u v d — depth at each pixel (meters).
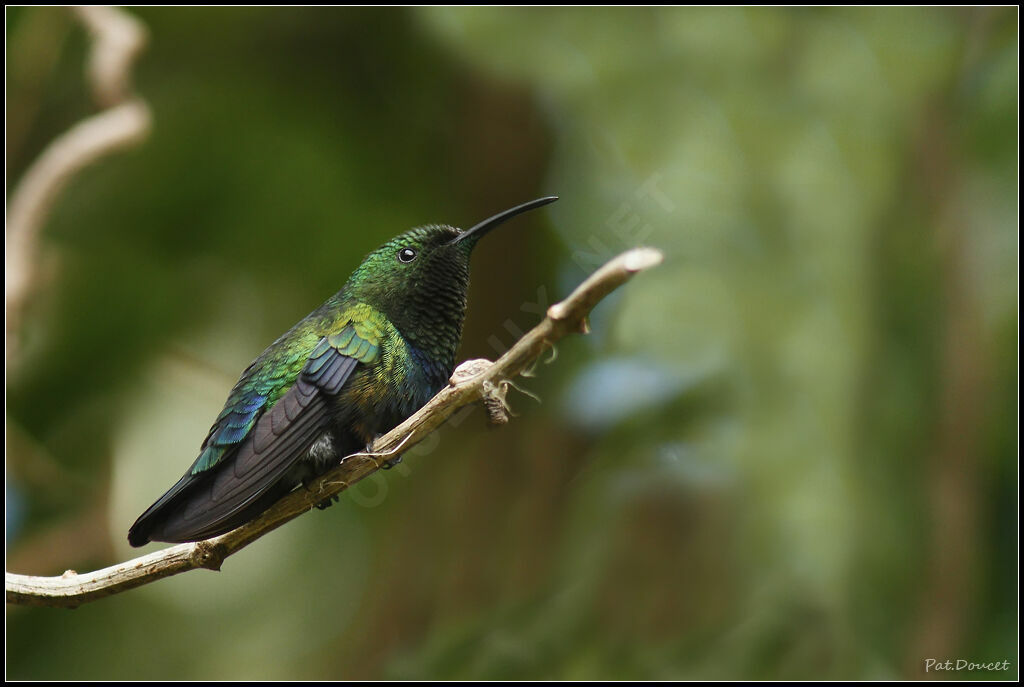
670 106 10.62
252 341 11.88
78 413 11.15
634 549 10.41
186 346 11.62
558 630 10.37
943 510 9.62
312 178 12.48
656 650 9.98
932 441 9.80
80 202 11.94
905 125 10.55
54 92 12.11
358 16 12.55
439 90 12.81
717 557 10.01
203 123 12.42
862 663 9.25
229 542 6.39
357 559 12.06
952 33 10.95
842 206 10.09
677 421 10.28
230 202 12.31
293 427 6.73
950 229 10.30
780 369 9.68
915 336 10.10
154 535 6.52
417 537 11.81
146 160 12.16
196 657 11.39
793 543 9.50
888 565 9.52
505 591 11.39
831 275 9.87
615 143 10.66
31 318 11.19
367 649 11.45
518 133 12.49
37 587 6.07
